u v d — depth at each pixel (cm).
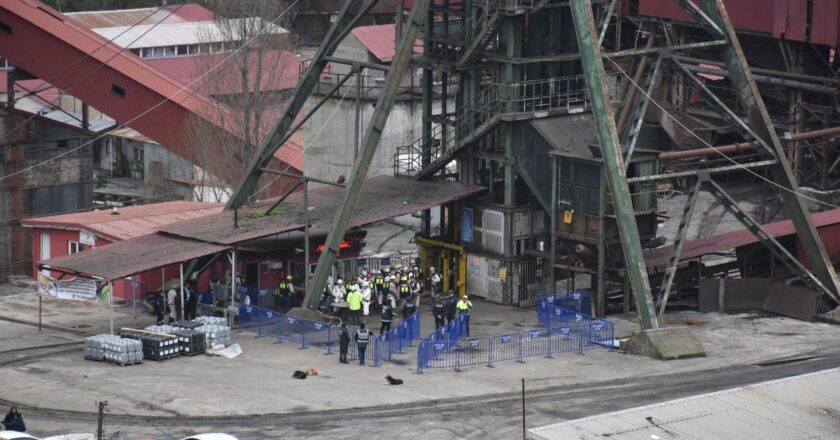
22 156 18200
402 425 10781
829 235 15188
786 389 9075
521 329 14700
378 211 15512
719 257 17988
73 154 18800
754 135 14650
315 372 12512
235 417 11075
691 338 13150
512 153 15888
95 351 13088
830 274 14612
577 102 16338
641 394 11494
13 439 9262
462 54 16262
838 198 18525
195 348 13350
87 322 15162
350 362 13062
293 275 16375
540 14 16075
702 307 15025
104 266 13950
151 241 15075
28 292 17025
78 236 16838
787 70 19312
